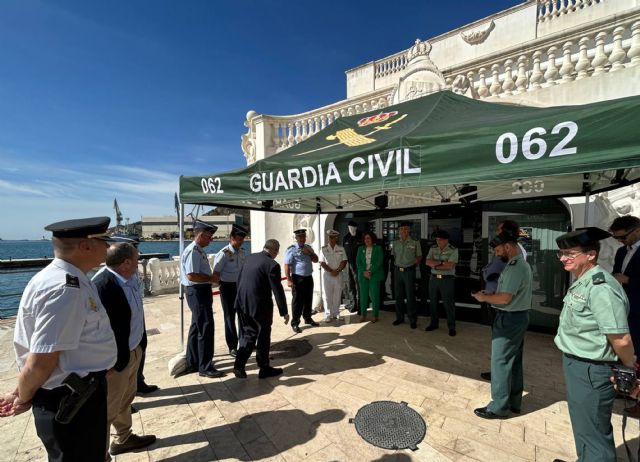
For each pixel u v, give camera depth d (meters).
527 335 4.90
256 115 8.56
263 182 3.19
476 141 2.02
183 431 2.64
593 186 3.91
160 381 3.56
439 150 2.15
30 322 1.43
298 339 4.91
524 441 2.42
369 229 6.82
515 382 2.76
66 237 1.55
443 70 5.73
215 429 2.66
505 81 5.20
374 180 2.42
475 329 5.24
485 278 3.35
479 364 3.87
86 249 1.60
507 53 5.12
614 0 8.29
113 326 2.14
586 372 1.75
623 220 2.83
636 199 4.08
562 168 1.74
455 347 4.43
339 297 5.88
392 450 2.35
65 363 1.49
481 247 5.49
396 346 4.50
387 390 3.25
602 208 4.32
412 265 5.30
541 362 3.89
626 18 4.27
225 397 3.18
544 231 4.94
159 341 5.11
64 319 1.43
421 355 4.16
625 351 1.62
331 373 3.67
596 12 8.59
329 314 5.81
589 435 1.78
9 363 4.26
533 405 2.94
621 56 4.35
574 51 4.84
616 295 1.67
